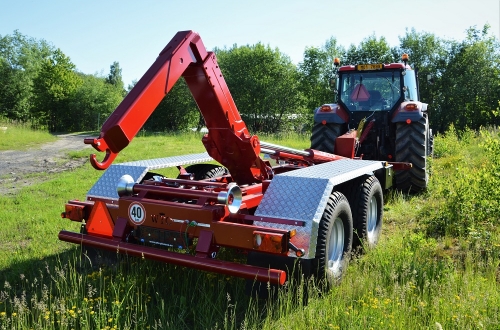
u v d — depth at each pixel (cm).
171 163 494
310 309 302
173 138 2061
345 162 478
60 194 746
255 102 3600
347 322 287
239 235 317
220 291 347
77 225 542
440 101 2748
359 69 757
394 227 537
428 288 334
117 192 391
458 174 604
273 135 2084
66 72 4491
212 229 328
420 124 692
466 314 288
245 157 418
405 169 662
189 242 346
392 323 277
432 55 2838
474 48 2708
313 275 330
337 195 364
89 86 4338
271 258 331
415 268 359
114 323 301
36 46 5341
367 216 440
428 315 299
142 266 378
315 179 348
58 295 353
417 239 426
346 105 772
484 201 493
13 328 282
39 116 4325
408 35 2944
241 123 410
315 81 3544
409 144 691
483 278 345
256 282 331
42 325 302
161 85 327
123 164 459
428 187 702
